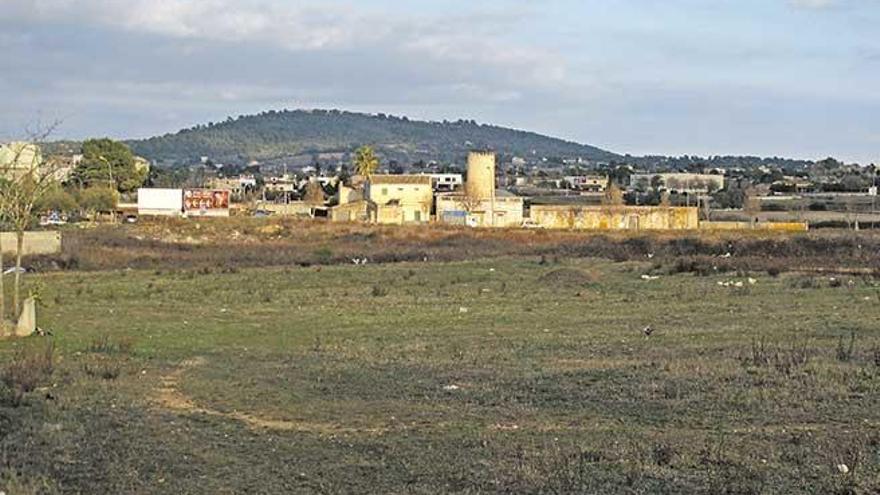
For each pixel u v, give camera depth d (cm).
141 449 1524
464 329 3086
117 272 5503
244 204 14775
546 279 4822
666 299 3931
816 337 2728
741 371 2106
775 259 6031
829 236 7631
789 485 1244
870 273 4966
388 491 1279
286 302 3991
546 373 2162
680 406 1773
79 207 10581
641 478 1298
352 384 2084
